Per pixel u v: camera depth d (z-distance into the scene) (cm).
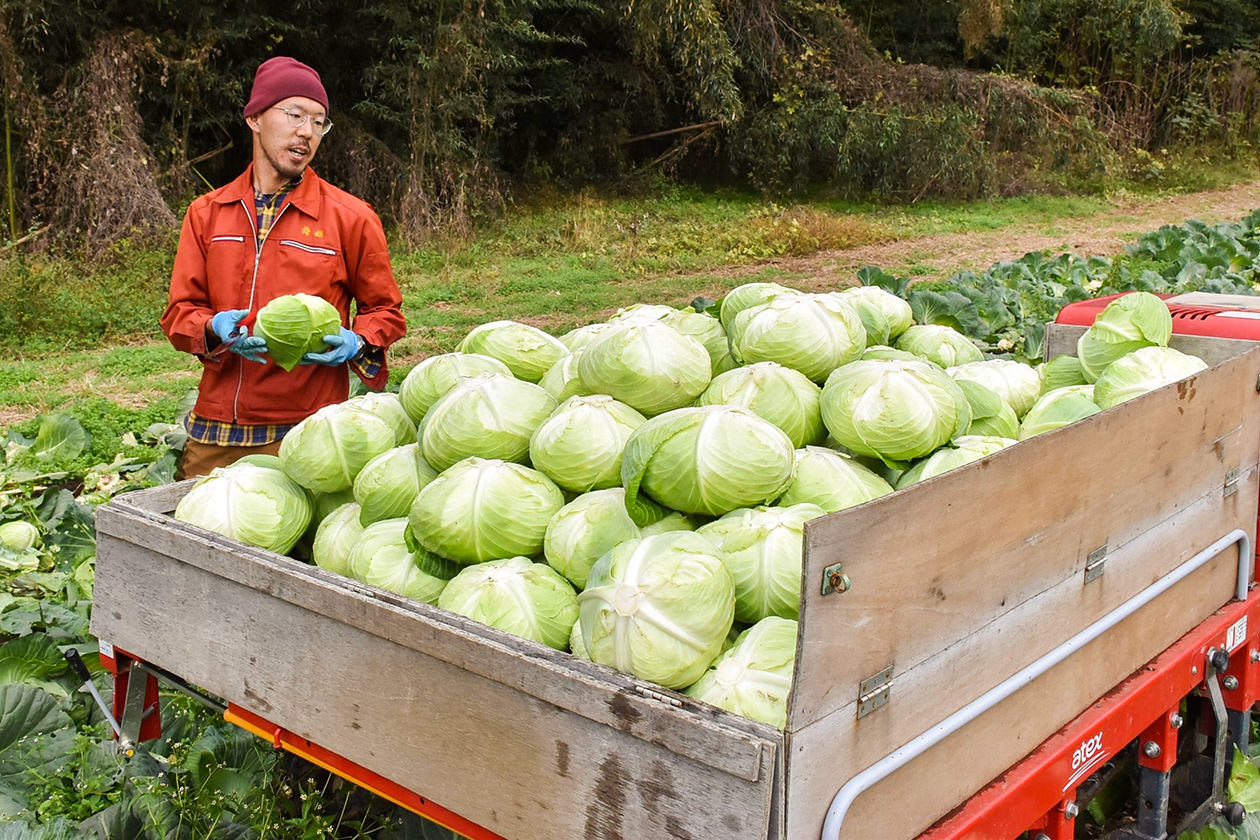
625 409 313
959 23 3056
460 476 295
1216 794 349
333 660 272
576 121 2603
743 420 279
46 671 436
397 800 267
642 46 2416
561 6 2309
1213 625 344
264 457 362
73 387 1109
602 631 238
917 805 237
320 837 346
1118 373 359
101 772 366
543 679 228
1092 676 293
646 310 379
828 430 316
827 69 2730
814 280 1725
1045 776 270
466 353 384
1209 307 441
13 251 1576
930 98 2758
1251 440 357
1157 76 3406
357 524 332
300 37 2033
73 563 546
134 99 1766
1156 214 2533
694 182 2848
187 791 360
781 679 240
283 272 463
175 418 922
